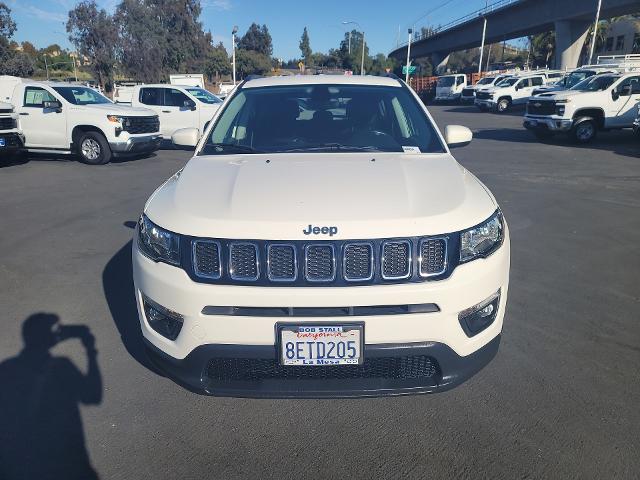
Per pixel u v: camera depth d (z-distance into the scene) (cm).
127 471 241
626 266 499
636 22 4941
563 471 237
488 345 262
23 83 1224
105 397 297
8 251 564
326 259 237
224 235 239
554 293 436
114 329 379
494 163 1158
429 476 236
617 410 279
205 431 268
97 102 1280
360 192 262
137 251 271
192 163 326
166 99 1509
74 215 720
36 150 1226
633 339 357
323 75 432
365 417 278
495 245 263
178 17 5731
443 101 4250
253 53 7288
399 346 238
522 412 279
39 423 275
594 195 816
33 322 391
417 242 238
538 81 2983
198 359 246
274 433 266
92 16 4406
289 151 340
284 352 238
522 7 4488
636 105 1509
